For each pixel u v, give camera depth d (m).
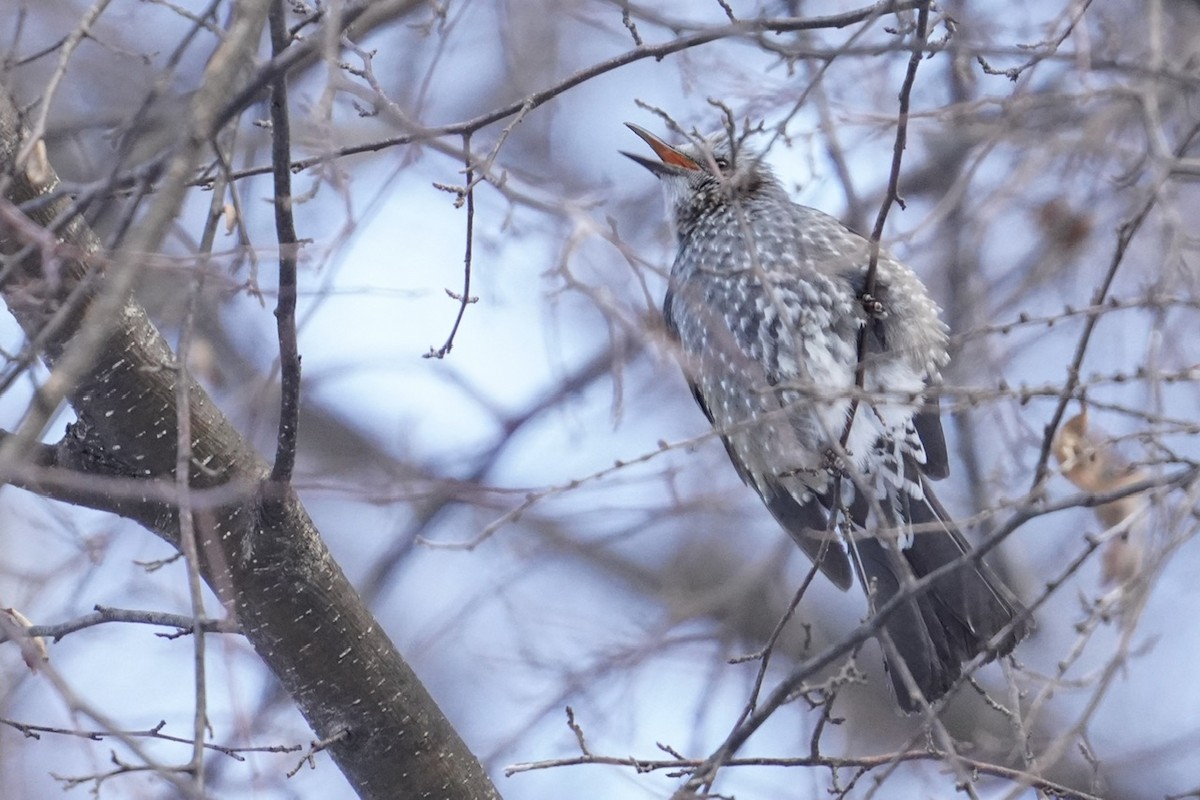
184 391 6.49
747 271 9.01
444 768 8.66
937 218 9.38
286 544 8.31
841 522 10.23
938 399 11.11
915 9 8.92
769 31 9.03
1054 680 7.46
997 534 7.24
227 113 6.73
